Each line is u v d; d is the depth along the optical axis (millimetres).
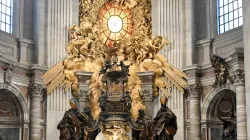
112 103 18609
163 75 20219
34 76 19438
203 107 19250
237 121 16797
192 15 20203
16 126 19250
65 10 20875
